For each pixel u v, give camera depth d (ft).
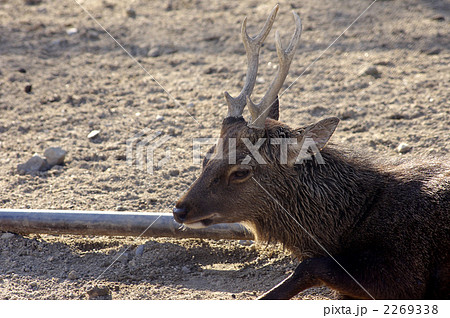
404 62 44.24
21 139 35.24
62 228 25.20
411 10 55.42
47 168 32.22
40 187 30.17
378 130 34.60
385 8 55.98
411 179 21.98
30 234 26.35
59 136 35.63
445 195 21.02
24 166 31.81
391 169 22.82
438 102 37.27
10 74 43.34
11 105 39.14
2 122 36.94
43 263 24.70
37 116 37.86
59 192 29.68
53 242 25.99
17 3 59.16
